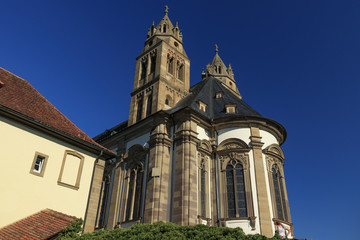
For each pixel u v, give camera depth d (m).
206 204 28.94
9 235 16.27
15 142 19.61
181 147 29.30
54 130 21.59
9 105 20.22
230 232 17.28
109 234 17.94
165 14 50.66
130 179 32.78
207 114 34.75
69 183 22.06
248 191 28.52
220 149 31.59
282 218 29.38
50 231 16.67
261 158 30.09
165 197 27.75
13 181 18.86
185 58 47.00
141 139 33.50
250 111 36.66
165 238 16.45
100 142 39.41
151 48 45.41
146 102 40.75
